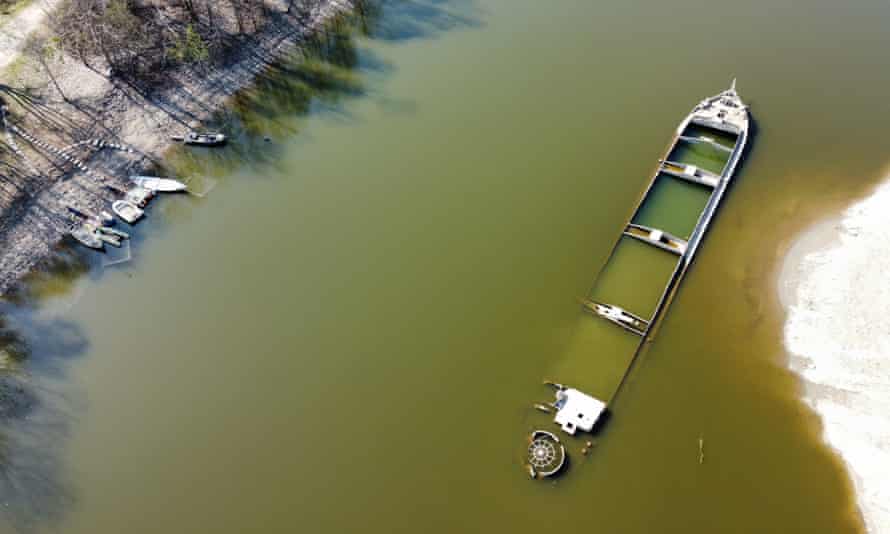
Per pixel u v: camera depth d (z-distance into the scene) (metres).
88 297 56.00
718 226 58.78
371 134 68.94
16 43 74.50
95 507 44.94
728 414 47.75
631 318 52.38
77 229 60.03
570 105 70.75
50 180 62.78
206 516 44.50
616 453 46.00
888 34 77.00
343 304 54.91
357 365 51.16
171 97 71.50
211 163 66.44
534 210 60.84
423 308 54.31
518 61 76.31
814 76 72.50
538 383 49.50
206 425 48.50
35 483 45.94
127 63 73.00
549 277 55.81
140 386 50.59
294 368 51.22
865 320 51.72
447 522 43.69
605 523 43.31
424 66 76.44
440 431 47.50
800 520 43.22
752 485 44.56
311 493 45.19
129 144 66.81
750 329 52.06
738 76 73.00
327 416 48.62
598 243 58.00
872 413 47.22
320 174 65.31
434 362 51.06
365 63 77.06
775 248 57.19
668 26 79.75
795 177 62.59
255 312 54.69
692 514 43.53
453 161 65.69
